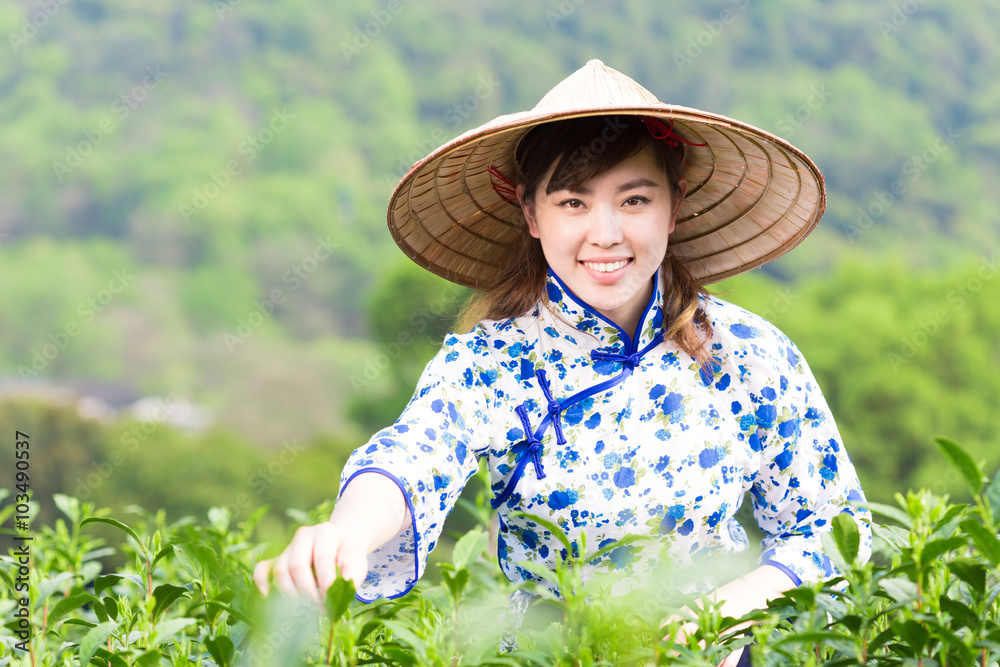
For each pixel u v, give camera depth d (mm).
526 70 47906
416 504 1338
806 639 1015
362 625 1183
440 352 1618
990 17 44844
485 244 1917
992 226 39594
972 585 1010
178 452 21344
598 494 1559
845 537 1025
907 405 21375
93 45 45906
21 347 39281
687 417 1596
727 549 1666
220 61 47812
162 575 1833
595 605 1080
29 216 42938
